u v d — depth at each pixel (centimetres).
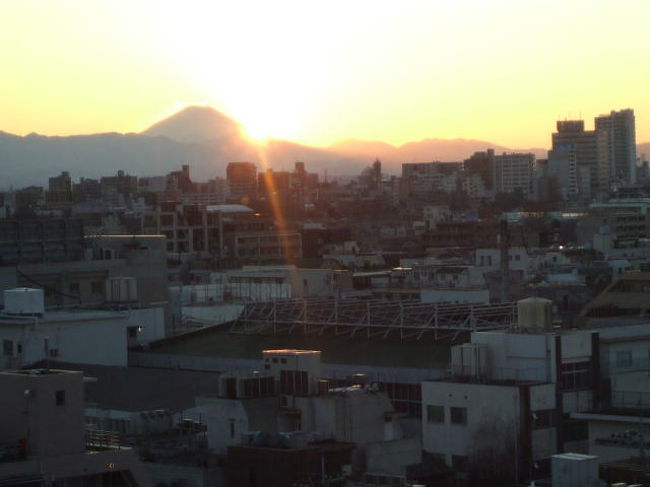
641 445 12862
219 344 18525
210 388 14850
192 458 12681
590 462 11912
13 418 9688
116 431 13688
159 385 15225
